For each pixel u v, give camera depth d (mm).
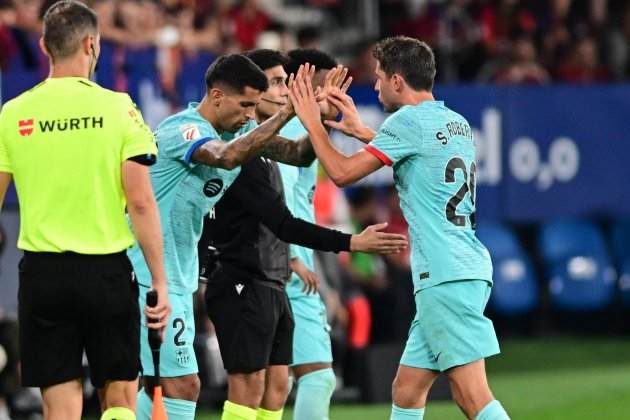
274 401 24078
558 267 47312
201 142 21312
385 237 21406
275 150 23109
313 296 25859
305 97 21359
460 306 21234
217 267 23141
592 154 45156
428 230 21391
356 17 51156
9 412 31688
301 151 23156
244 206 22672
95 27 19656
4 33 34031
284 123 21359
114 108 19219
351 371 36156
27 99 19359
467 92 43125
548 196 44531
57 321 19250
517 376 40469
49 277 19016
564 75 50406
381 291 40188
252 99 21844
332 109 22625
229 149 21000
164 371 21875
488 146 43469
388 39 22234
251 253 23016
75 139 19047
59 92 19234
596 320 49656
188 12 42031
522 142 44031
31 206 19172
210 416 33500
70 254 19000
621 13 52938
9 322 30828
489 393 21438
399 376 22375
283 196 24016
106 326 19234
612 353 44844
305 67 21500
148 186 19188
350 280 37375
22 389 31828
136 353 19484
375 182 42219
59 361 19297
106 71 35188
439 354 21422
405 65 21797
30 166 19125
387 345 36188
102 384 19500
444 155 21438
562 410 34344
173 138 21594
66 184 19016
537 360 43531
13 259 34625
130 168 19078
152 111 36000
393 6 50688
